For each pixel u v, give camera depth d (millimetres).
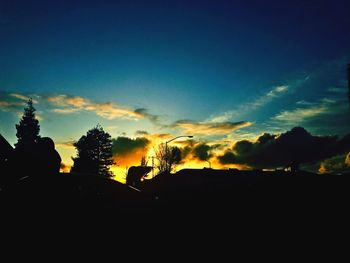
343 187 18609
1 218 4207
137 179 21016
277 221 9289
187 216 5477
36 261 3947
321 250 6633
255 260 5645
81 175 5059
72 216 4344
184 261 4707
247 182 27891
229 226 7469
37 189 4629
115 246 4219
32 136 59406
